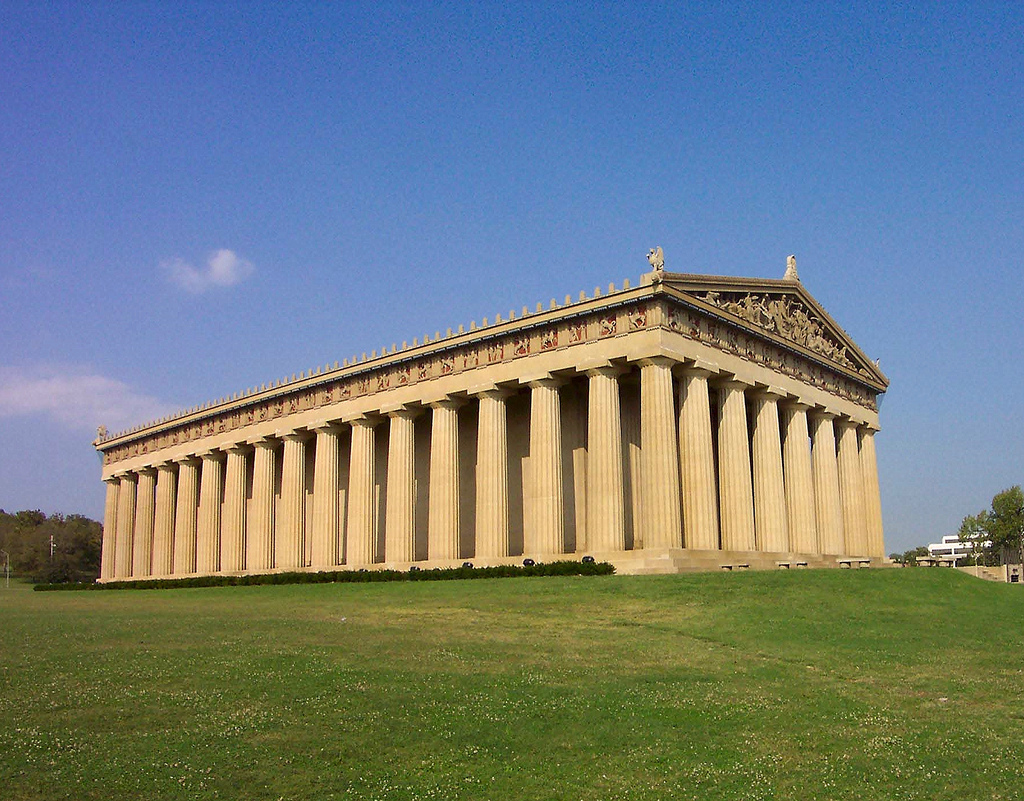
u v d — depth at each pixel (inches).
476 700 1083.9
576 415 3184.1
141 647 1398.9
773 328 3270.2
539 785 841.5
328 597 2263.8
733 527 2960.1
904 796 828.6
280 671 1210.0
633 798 816.9
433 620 1744.6
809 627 1620.3
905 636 1576.0
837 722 1042.7
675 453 2704.2
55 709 1021.2
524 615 1775.3
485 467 3083.2
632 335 2765.7
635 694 1131.3
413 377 3383.4
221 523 4333.2
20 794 781.9
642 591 1950.1
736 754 928.9
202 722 976.9
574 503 3137.3
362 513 3521.2
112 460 5078.7
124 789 800.3
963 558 6235.2
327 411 3718.0
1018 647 1512.1
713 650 1435.8
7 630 1626.5
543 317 2952.8
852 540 3759.8
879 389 4057.6
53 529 7288.4
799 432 3422.7
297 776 838.5
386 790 816.9
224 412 4224.9
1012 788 847.7
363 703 1057.5
